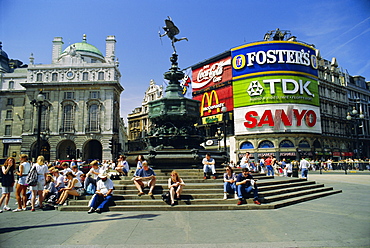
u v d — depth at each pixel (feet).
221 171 43.09
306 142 150.10
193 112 46.85
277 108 147.43
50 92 168.04
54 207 30.78
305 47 156.35
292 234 19.98
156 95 202.59
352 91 205.77
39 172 31.01
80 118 165.37
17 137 177.37
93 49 192.65
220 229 21.42
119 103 184.55
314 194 39.22
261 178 44.75
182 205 29.43
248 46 155.12
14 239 19.15
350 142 189.57
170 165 41.29
